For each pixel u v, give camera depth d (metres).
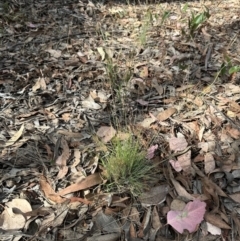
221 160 0.65
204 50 0.97
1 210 0.56
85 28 1.12
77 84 0.85
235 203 0.59
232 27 1.13
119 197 0.58
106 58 0.87
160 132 0.70
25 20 1.16
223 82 0.85
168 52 0.98
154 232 0.54
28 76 0.87
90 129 0.71
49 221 0.55
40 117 0.74
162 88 0.83
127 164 0.59
